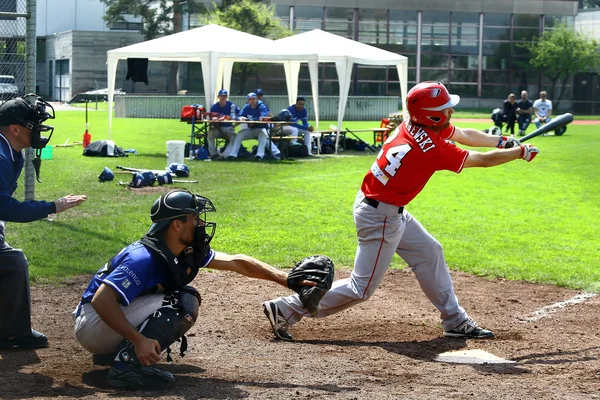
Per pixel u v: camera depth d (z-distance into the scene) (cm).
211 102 2845
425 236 816
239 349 757
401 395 594
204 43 2898
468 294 1052
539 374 679
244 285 1062
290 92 3688
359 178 2286
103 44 7838
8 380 623
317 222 1555
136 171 2145
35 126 656
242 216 1602
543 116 4438
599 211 1791
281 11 7431
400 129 773
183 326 617
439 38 7806
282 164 2658
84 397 576
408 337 833
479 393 605
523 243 1405
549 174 2522
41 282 1042
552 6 7919
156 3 7025
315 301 724
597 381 654
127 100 5347
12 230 1383
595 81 8162
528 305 995
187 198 603
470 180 2347
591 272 1182
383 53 3356
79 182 2036
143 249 599
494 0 7806
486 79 7944
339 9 7538
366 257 787
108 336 623
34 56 1425
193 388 605
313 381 635
